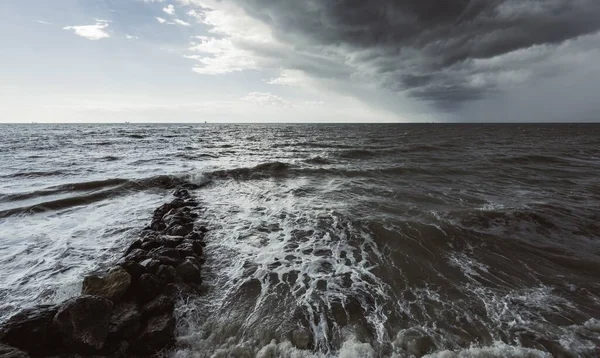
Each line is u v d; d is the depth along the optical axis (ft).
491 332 13.53
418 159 73.05
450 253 22.34
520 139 148.56
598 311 15.23
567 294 16.83
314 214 31.37
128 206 34.68
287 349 12.26
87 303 13.17
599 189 41.86
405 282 18.30
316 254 22.39
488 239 24.66
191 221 28.91
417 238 24.84
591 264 20.53
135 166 61.16
